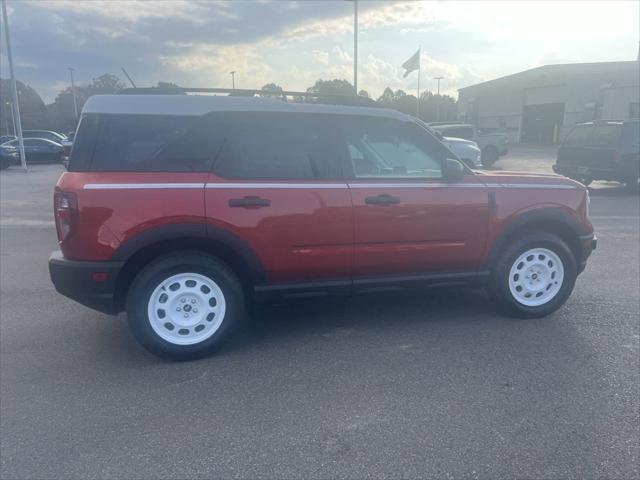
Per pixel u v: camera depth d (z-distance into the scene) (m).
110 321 5.28
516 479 2.86
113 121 4.21
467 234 4.90
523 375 4.02
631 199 14.11
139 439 3.26
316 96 4.75
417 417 3.46
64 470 2.97
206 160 4.30
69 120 68.44
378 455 3.07
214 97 4.39
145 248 4.25
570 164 15.76
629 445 3.14
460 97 55.16
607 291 6.07
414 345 4.61
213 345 4.39
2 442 3.24
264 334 4.91
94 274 4.10
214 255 4.45
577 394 3.73
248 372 4.14
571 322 5.11
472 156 18.91
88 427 3.39
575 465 2.97
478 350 4.48
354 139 4.71
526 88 43.91
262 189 4.36
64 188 4.07
